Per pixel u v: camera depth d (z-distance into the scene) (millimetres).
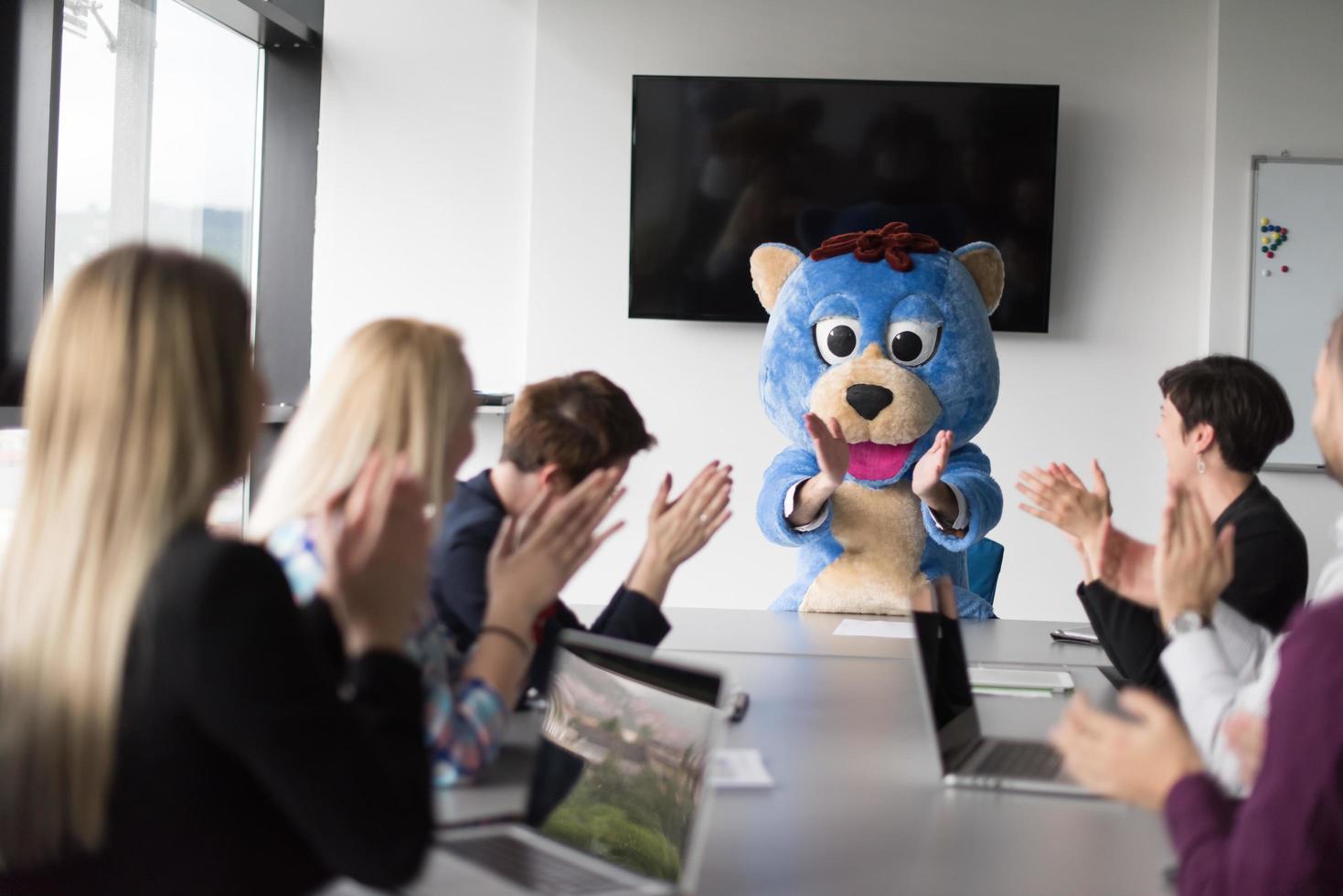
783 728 1712
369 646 979
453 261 4449
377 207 4445
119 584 874
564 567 1427
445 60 4434
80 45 3090
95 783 863
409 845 889
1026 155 4293
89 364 907
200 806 878
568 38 4375
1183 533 1356
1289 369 4312
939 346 2900
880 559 2869
